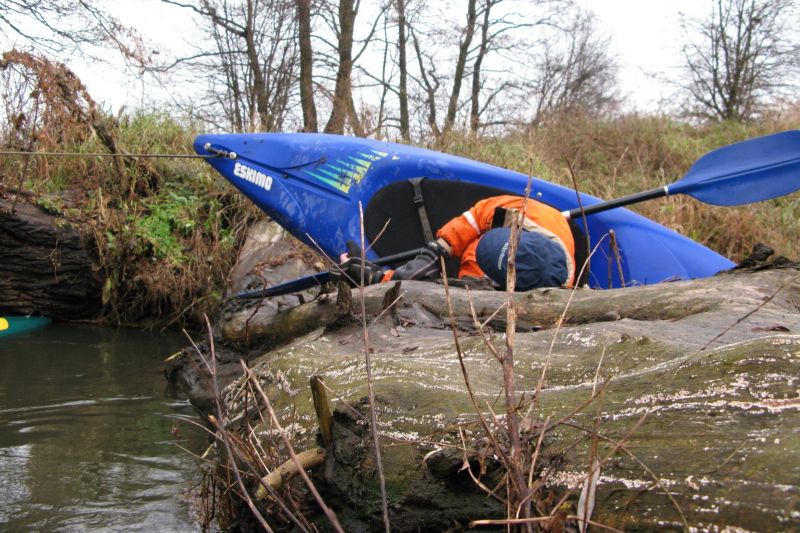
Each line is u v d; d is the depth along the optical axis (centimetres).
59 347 508
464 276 394
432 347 248
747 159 479
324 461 193
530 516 142
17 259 598
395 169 518
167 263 623
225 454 246
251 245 644
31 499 246
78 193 668
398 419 188
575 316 277
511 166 836
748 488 129
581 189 838
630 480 143
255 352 353
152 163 707
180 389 385
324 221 530
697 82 1709
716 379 156
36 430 318
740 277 290
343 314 289
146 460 283
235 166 559
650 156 989
